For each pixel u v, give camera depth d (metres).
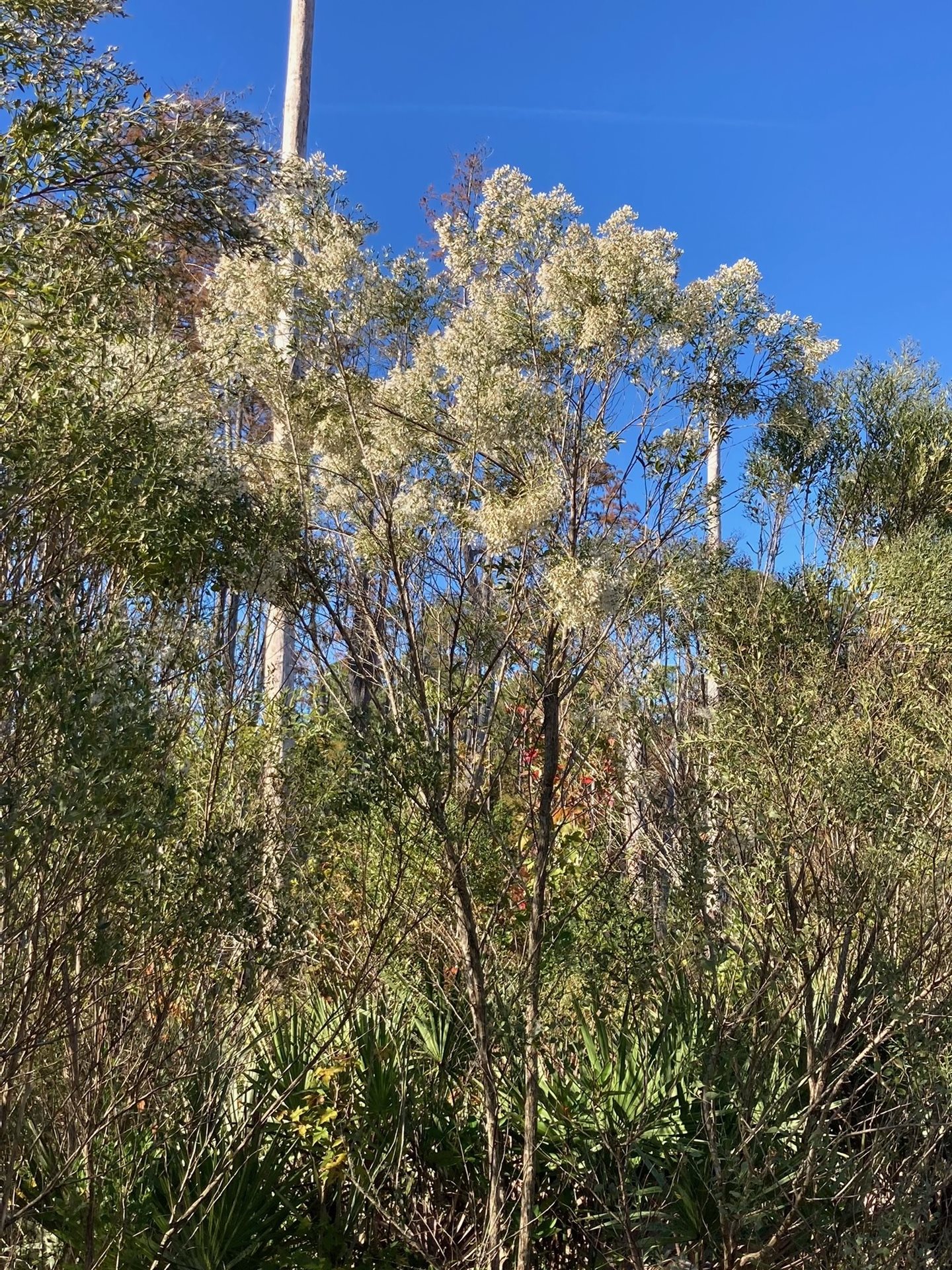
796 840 4.41
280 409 4.07
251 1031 4.15
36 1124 3.46
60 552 3.04
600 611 3.48
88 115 2.65
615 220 3.88
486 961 4.12
